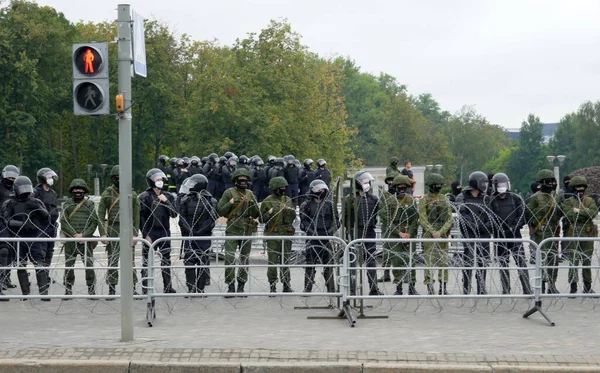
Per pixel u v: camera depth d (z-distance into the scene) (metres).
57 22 69.12
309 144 63.69
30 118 62.47
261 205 15.86
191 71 73.12
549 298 14.42
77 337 11.46
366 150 123.62
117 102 10.62
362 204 16.14
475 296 13.02
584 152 128.75
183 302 14.79
